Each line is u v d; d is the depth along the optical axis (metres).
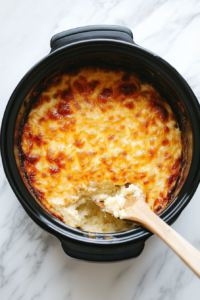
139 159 0.52
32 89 0.50
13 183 0.47
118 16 0.59
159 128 0.53
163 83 0.51
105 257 0.48
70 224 0.52
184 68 0.59
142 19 0.60
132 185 0.51
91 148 0.52
